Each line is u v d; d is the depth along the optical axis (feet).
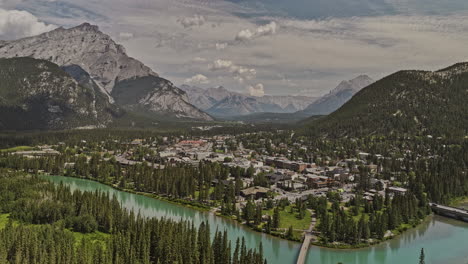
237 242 609.42
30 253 586.04
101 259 579.48
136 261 595.06
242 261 590.14
